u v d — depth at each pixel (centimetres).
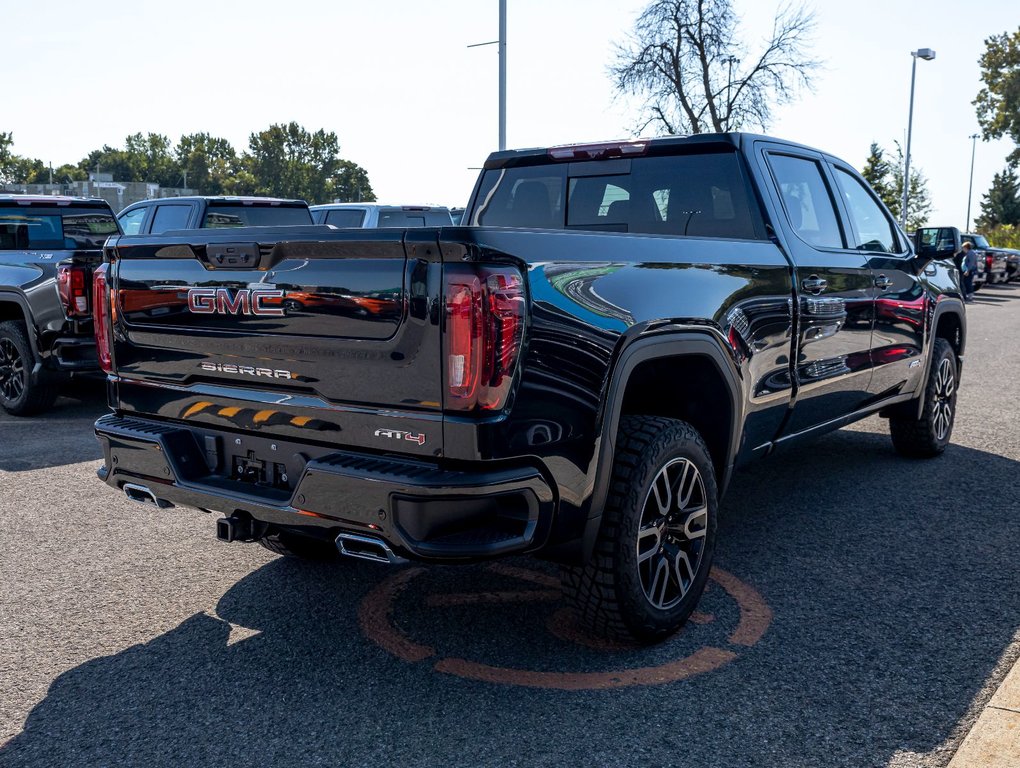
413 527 272
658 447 328
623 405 383
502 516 286
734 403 376
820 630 358
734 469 398
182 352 332
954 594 394
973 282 2527
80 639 352
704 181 444
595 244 312
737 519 505
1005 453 659
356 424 288
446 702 303
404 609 380
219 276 315
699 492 356
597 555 321
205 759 271
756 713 295
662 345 330
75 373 768
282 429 307
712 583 409
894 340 544
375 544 282
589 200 479
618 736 282
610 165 469
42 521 500
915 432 623
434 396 271
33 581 412
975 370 1083
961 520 500
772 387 414
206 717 295
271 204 1131
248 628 362
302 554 425
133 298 346
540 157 488
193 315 325
